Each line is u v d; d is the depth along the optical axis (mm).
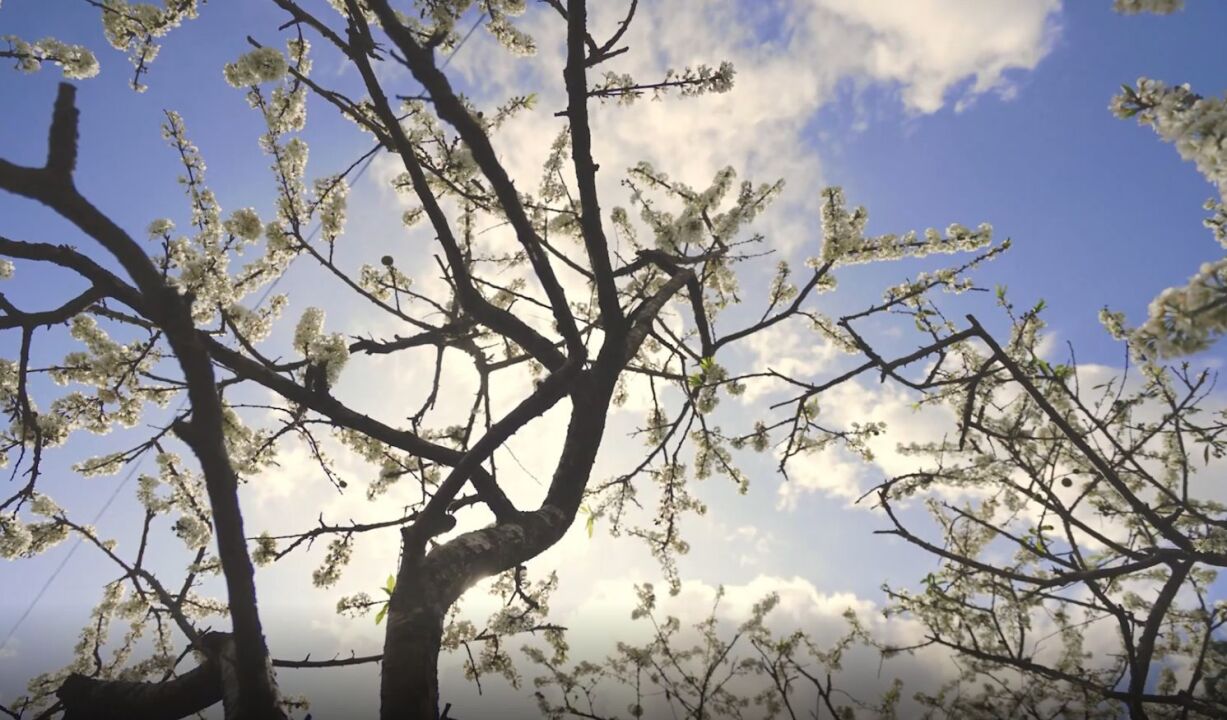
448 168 4215
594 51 3193
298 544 3049
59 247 2660
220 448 1438
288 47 4164
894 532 2826
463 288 3389
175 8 4211
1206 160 1992
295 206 3957
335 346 2922
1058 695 3701
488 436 2387
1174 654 4059
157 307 1435
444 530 2381
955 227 5086
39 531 4480
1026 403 3760
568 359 2818
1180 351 1687
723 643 5059
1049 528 2896
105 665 4902
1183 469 2832
